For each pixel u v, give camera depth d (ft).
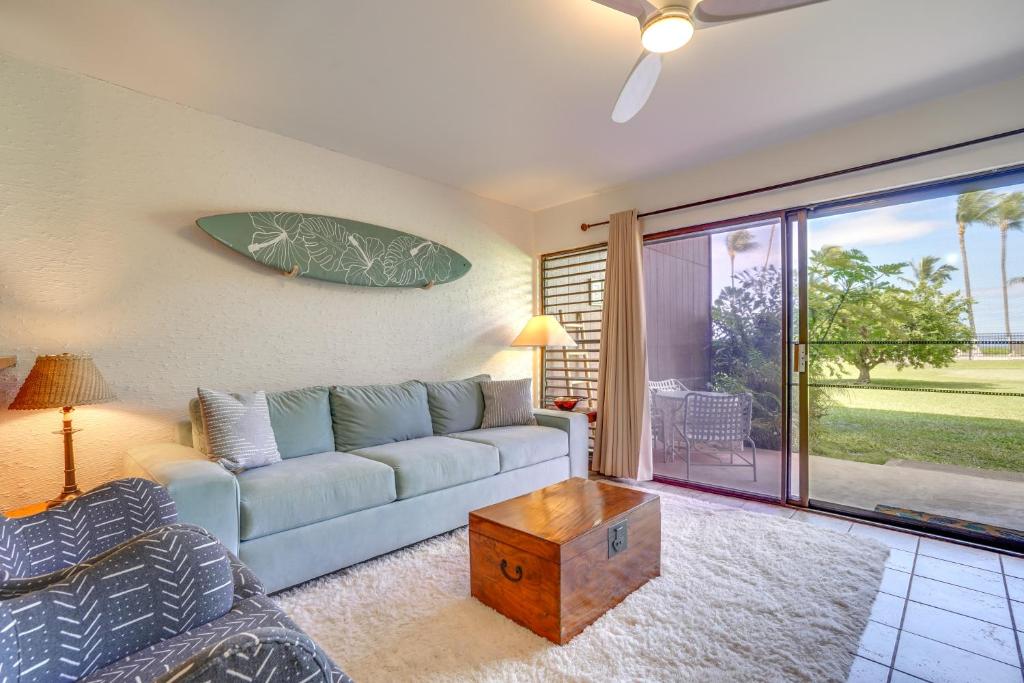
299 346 9.90
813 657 5.13
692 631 5.57
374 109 8.67
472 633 5.57
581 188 13.08
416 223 12.01
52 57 7.03
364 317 10.96
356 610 6.06
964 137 8.14
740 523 8.96
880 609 6.12
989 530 8.36
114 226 7.77
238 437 7.23
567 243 14.30
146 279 8.07
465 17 6.21
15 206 6.95
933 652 5.26
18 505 7.02
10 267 6.91
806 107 8.64
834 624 5.71
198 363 8.61
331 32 6.51
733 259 11.18
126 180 7.89
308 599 6.33
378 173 11.26
